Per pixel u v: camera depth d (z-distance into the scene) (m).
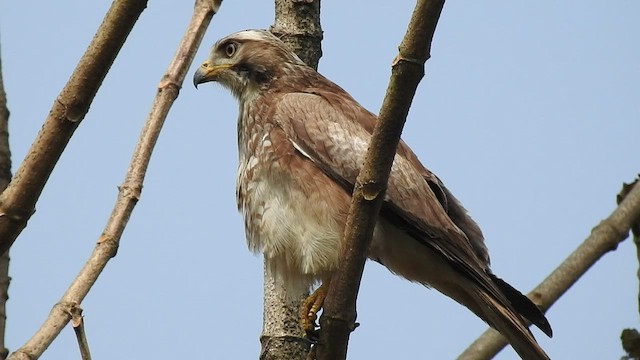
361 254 8.32
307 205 11.57
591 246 9.38
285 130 12.02
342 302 8.44
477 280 11.37
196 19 8.55
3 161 7.52
